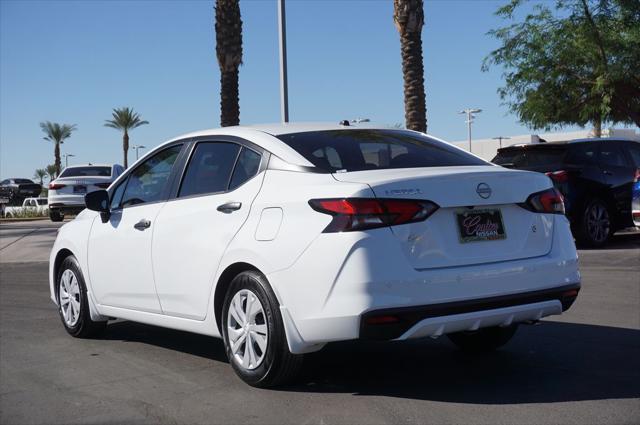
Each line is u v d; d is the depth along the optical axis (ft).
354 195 13.89
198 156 18.22
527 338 19.86
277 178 15.72
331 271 13.84
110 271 19.89
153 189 19.25
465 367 17.12
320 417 13.78
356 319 13.61
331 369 17.17
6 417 14.57
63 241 21.97
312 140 16.51
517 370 16.71
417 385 15.70
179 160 18.71
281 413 14.10
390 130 18.12
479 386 15.51
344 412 14.02
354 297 13.60
